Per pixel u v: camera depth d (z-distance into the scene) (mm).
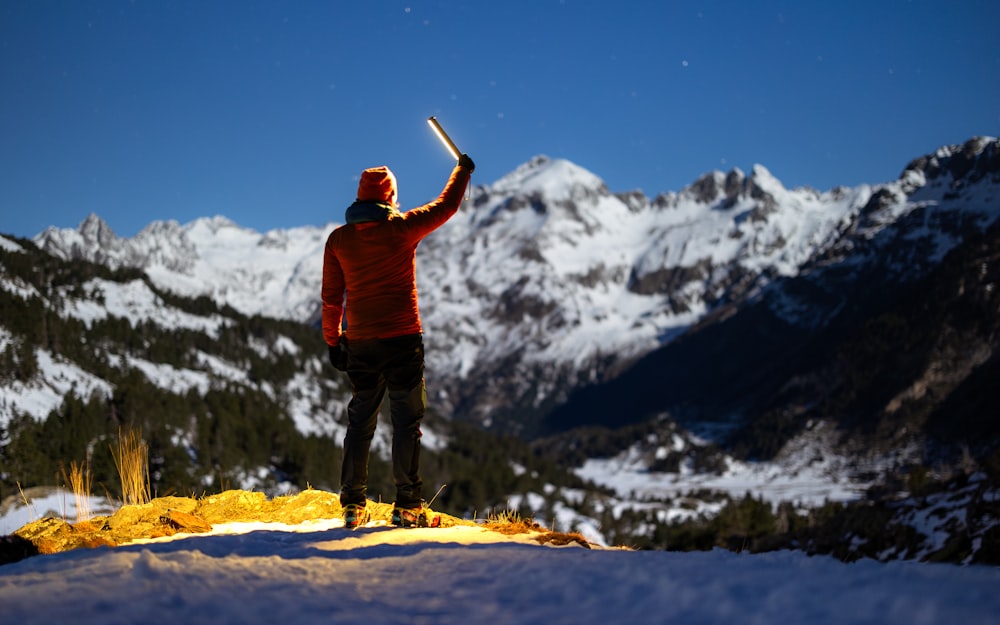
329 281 5551
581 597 2918
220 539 4250
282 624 2578
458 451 186250
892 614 2348
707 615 2611
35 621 2385
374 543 4367
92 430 82438
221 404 130250
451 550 3742
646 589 2938
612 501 189125
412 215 5438
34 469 55312
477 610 2824
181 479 55438
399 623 2662
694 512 181000
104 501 5918
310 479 104438
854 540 50000
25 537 4648
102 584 2775
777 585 2818
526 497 134500
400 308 5438
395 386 5508
